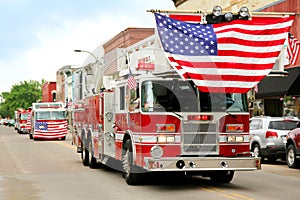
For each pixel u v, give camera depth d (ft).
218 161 38.04
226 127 39.50
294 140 58.59
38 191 41.04
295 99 84.89
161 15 40.04
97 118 52.47
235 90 39.22
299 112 83.56
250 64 39.88
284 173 53.93
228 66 39.42
